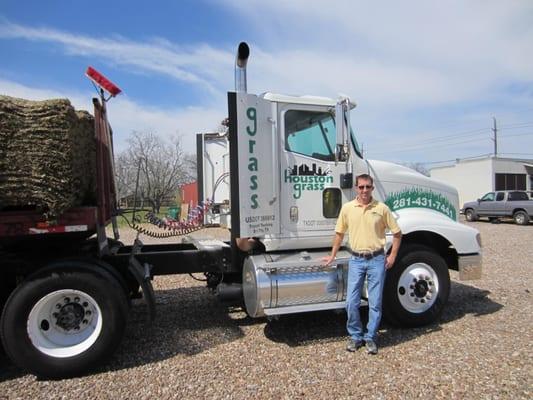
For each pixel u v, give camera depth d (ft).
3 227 11.07
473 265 16.38
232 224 13.91
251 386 10.89
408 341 13.98
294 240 14.75
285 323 15.99
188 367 12.13
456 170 96.84
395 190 16.34
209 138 18.06
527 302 18.53
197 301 19.25
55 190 11.07
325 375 11.45
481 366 11.80
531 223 65.10
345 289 14.34
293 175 14.70
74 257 12.60
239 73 14.55
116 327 12.01
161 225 17.17
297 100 14.65
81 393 10.77
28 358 11.37
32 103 11.05
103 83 13.26
